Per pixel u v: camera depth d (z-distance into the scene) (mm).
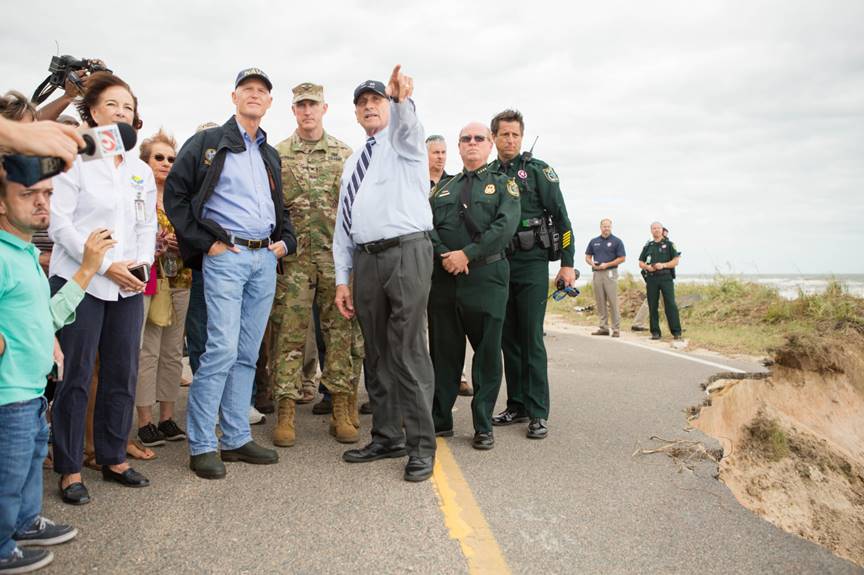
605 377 7379
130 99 3621
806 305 12172
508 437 4805
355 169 4160
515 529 3098
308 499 3426
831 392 7434
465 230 4500
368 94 4070
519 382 5258
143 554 2764
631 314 15750
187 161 3844
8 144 1931
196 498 3416
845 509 4938
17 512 2533
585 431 4980
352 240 4332
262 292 4086
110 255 3449
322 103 4816
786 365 7770
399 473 3893
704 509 3424
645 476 3932
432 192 4930
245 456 4035
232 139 3934
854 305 11352
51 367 2641
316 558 2752
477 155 4562
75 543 2859
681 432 4984
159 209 4578
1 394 2428
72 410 3293
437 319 4699
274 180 4141
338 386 4617
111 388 3553
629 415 5504
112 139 2350
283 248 4191
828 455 5609
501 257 4523
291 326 4578
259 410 5531
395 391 4203
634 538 3039
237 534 2975
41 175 2092
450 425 4836
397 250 3949
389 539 2949
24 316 2486
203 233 3812
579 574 2678
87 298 3332
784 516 4602
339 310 4422
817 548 2990
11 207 2402
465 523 3143
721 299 14328
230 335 3865
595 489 3684
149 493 3479
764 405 6234
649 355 9266
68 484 3332
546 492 3613
